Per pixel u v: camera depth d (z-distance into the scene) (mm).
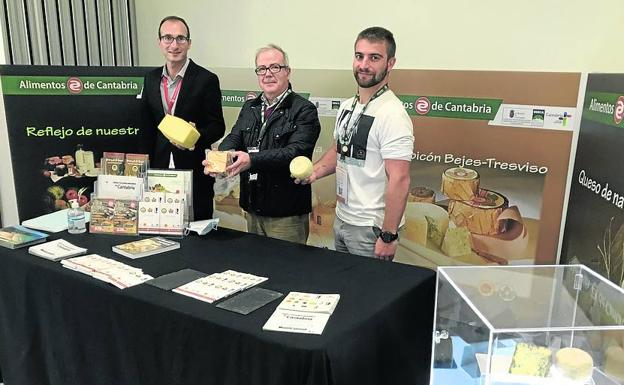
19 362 1999
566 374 1173
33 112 2803
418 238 3006
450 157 2838
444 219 2904
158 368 1590
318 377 1275
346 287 1672
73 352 1831
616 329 1195
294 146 2348
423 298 1748
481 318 1218
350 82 3100
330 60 3236
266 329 1372
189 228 2223
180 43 2756
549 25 2543
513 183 2680
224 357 1424
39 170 2871
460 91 2752
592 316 1348
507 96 2629
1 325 2033
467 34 2762
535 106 2564
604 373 1188
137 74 2992
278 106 2438
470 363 1272
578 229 2309
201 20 3703
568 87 2469
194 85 2824
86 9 3668
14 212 3051
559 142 2527
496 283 1420
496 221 2752
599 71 2463
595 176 2135
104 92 2932
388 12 2973
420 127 2900
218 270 1816
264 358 1340
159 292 1618
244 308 1501
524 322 1240
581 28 2469
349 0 3088
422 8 2859
